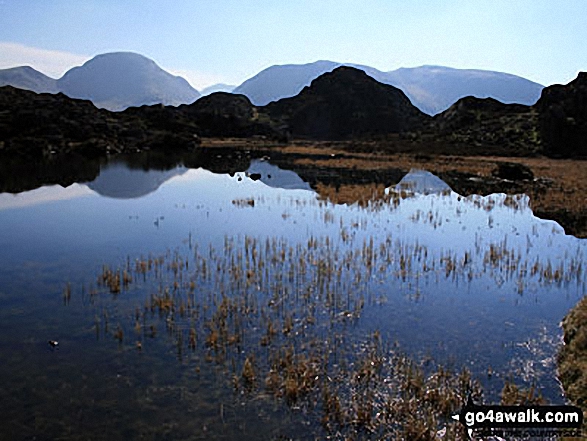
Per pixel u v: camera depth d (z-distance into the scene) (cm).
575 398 1129
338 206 3384
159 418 1065
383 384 1195
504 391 1158
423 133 10462
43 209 3303
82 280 1883
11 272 1981
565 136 7675
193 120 11581
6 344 1379
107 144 7488
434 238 2531
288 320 1487
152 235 2581
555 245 2423
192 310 1591
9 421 1048
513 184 4519
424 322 1546
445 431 1026
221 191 4112
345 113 13975
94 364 1275
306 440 1002
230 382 1196
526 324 1543
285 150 8525
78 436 1005
